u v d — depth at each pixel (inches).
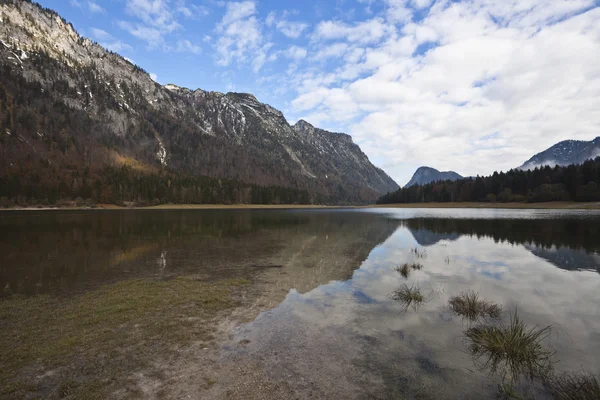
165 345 268.1
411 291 438.6
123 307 357.4
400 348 269.9
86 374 219.1
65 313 336.8
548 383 217.9
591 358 252.8
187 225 1556.3
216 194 5339.6
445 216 2541.8
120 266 595.2
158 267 591.2
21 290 427.5
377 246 893.8
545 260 678.5
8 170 4441.4
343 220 2091.5
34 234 1088.8
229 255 730.2
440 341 284.4
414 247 874.1
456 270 585.6
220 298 402.9
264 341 280.8
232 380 217.2
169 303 377.7
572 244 900.0
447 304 389.7
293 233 1243.2
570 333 302.8
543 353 259.8
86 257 681.6
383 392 205.2
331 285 478.9
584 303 392.5
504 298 413.7
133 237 1040.8
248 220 2039.9
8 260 642.8
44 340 269.3
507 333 277.6
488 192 4926.2
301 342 279.9
